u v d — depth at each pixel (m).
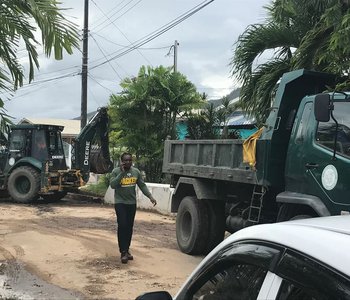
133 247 9.27
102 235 10.49
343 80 7.28
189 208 8.90
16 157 17.50
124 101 18.23
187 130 17.48
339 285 1.60
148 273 7.43
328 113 5.60
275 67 10.42
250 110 10.85
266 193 7.18
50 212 14.70
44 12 6.54
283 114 7.05
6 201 17.98
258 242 2.04
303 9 9.63
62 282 6.93
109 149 18.41
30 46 6.95
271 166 6.98
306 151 6.32
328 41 8.71
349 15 7.97
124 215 7.98
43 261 8.12
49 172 17.05
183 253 8.97
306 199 6.19
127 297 6.28
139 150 18.34
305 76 7.11
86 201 18.34
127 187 7.93
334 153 5.83
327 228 1.96
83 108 21.28
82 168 17.30
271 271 1.88
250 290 1.97
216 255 2.30
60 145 18.09
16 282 6.92
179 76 18.56
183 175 9.45
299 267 1.76
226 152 8.00
